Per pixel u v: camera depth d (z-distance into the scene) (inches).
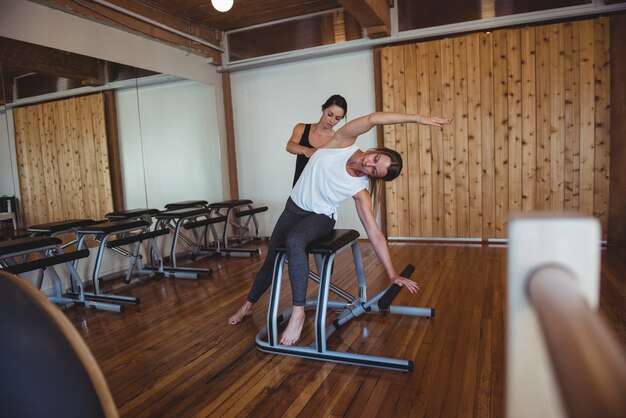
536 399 10.2
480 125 181.2
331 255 84.0
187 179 199.5
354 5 148.8
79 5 144.6
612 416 5.1
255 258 177.0
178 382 77.1
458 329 93.5
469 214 186.2
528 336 10.1
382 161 79.0
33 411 17.7
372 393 70.1
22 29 129.4
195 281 145.5
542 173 175.5
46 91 135.9
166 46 186.2
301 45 201.2
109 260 154.1
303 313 87.0
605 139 166.6
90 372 15.6
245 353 87.8
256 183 226.1
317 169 86.0
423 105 187.0
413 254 169.5
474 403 65.7
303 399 69.5
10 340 17.7
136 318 111.7
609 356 6.8
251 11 191.0
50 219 137.6
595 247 9.7
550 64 170.2
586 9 163.2
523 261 10.1
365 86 199.3
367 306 97.3
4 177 124.6
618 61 164.2
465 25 176.9
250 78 220.5
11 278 17.7
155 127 179.0
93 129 152.6
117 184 163.2
